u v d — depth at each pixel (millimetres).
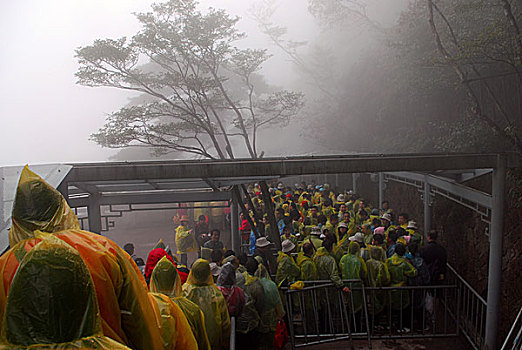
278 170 5789
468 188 7773
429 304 7230
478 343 6453
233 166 5707
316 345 6445
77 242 1435
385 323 7223
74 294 1006
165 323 2174
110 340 1067
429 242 7605
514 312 7805
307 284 6625
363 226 9305
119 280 1511
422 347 6492
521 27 10031
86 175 5340
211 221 15555
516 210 8383
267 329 5395
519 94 10930
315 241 7949
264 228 10266
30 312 970
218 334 3943
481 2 9242
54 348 971
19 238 1412
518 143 9375
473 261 9656
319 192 15930
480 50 8898
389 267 7012
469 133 11906
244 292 5211
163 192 8180
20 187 1431
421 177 10844
